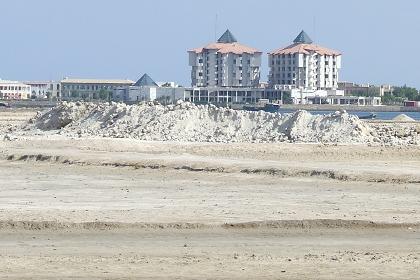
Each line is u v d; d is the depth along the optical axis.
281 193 186.38
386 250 130.75
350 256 125.12
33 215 152.50
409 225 148.75
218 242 135.25
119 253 126.69
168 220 149.88
